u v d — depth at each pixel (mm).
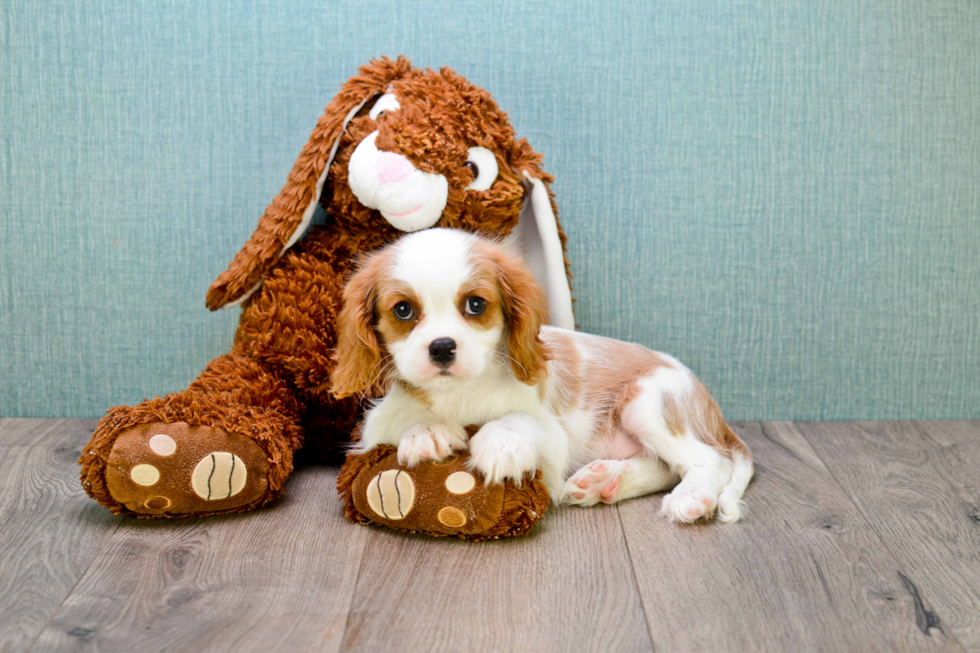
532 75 1763
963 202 1826
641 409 1422
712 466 1407
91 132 1761
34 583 1092
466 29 1749
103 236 1795
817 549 1224
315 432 1567
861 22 1768
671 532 1280
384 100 1510
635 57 1764
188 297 1814
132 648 942
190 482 1256
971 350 1873
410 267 1208
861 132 1798
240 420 1330
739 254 1828
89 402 1850
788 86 1780
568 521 1319
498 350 1289
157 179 1777
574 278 1826
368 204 1443
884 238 1831
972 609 1054
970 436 1776
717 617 1029
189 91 1750
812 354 1866
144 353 1835
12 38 1731
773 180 1807
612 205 1806
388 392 1352
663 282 1834
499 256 1273
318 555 1188
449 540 1244
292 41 1741
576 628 1001
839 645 971
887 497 1437
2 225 1792
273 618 1014
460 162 1443
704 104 1781
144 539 1229
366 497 1261
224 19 1730
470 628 1000
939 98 1794
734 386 1873
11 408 1853
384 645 959
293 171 1526
